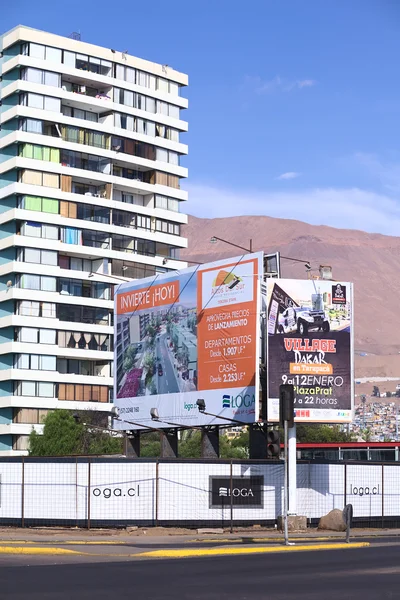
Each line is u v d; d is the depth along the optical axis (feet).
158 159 375.45
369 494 141.69
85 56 356.79
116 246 359.66
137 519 126.11
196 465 129.90
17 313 337.52
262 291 154.61
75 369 347.36
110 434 303.07
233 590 61.72
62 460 126.31
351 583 65.41
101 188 360.28
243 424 155.12
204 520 129.39
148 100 375.04
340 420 149.48
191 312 168.86
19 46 347.15
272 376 147.95
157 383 176.14
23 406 330.34
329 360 150.51
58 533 118.11
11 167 340.80
